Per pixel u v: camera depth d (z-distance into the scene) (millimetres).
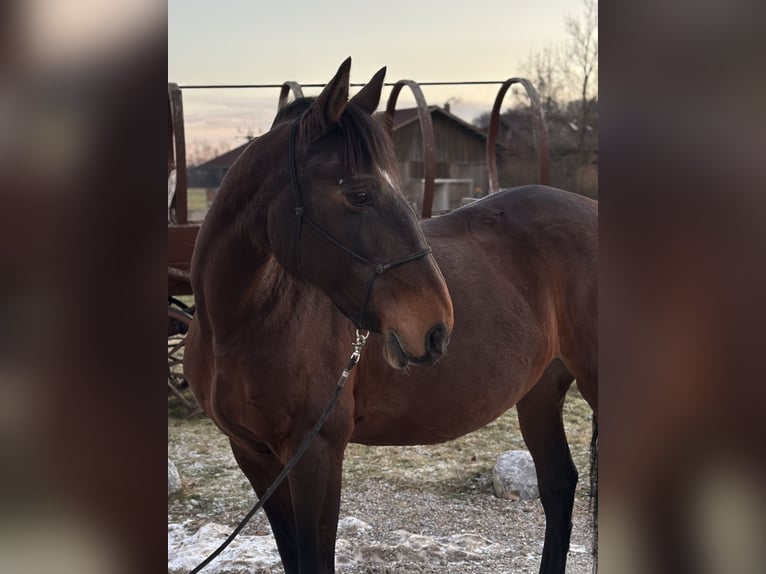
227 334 2066
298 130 1902
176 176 4680
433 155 4875
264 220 1935
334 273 1815
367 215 1780
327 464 2107
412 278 1762
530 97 5125
